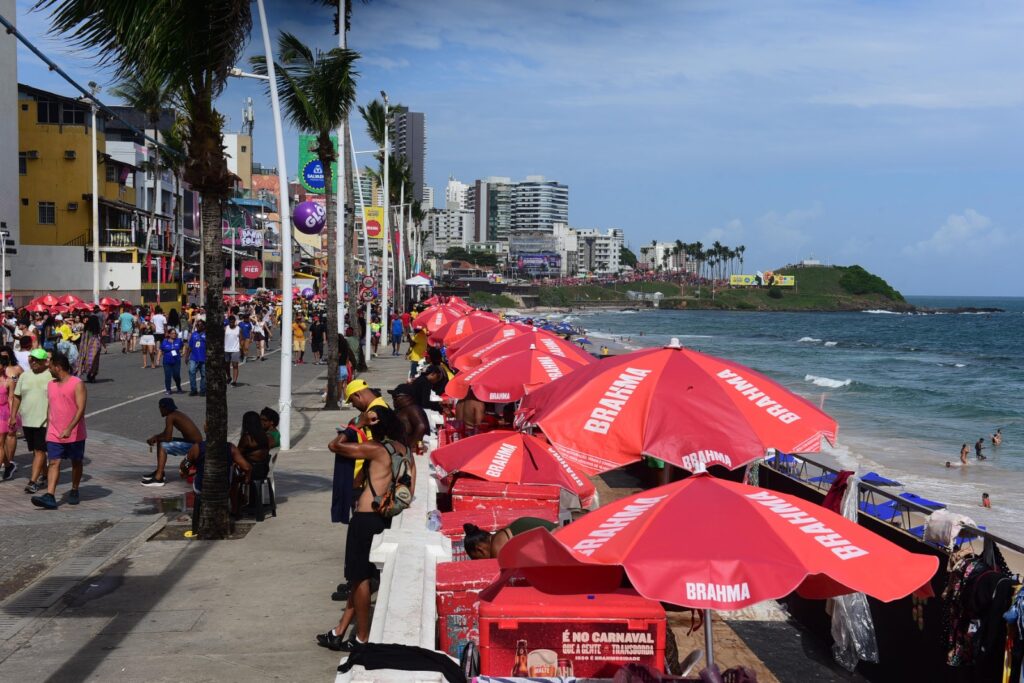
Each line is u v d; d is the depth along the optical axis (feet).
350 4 80.89
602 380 20.21
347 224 103.24
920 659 20.81
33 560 29.53
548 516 26.45
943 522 20.56
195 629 23.71
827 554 11.66
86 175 191.21
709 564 11.29
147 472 44.75
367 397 28.48
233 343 85.92
